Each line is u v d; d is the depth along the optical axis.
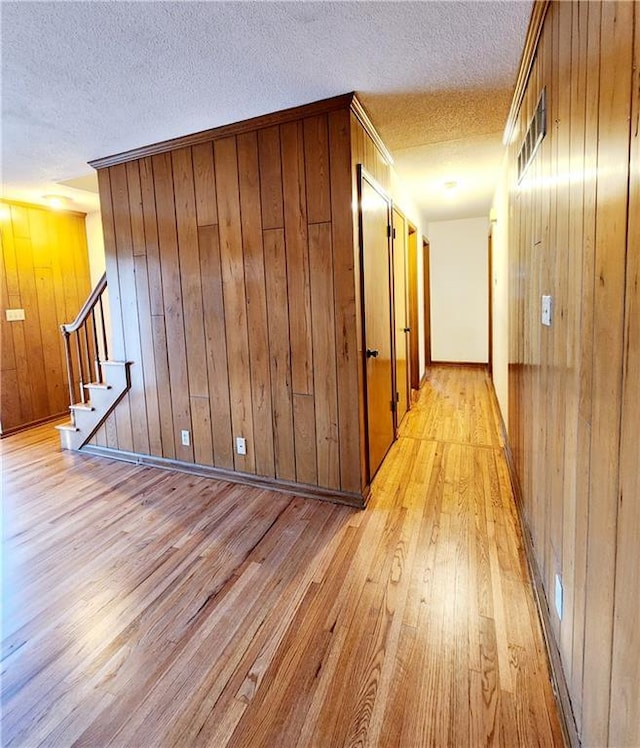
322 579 1.94
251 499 2.73
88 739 1.28
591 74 1.04
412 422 4.16
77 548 2.26
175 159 2.80
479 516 2.43
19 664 1.54
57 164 3.18
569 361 1.29
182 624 1.71
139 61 1.88
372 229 2.77
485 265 6.60
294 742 1.25
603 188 0.96
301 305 2.59
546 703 1.33
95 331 3.54
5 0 1.46
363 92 2.24
